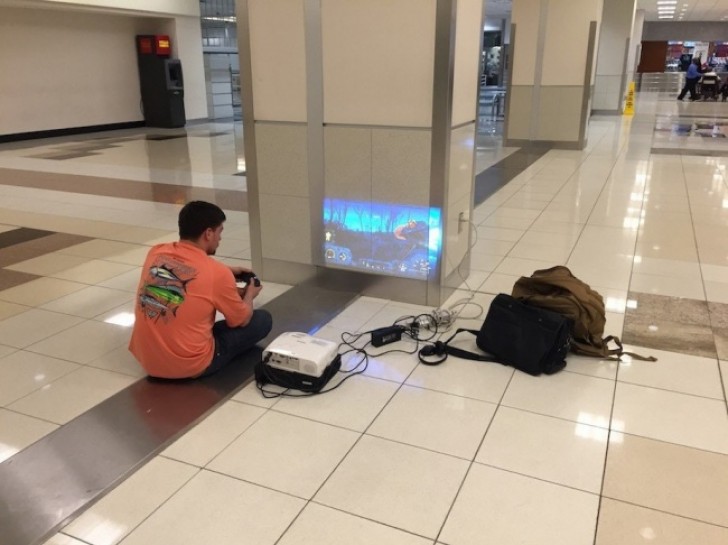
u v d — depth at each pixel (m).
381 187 3.50
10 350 3.04
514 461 2.20
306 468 2.16
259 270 4.02
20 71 11.17
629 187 6.97
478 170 8.15
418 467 2.16
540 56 10.05
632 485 2.07
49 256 4.54
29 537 1.83
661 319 3.42
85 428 2.38
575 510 1.95
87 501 1.98
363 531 1.87
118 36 12.99
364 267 3.72
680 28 31.16
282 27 3.44
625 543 1.82
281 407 2.54
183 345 2.59
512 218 5.63
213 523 1.90
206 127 13.75
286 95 3.56
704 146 10.17
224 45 15.26
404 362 2.92
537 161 8.90
